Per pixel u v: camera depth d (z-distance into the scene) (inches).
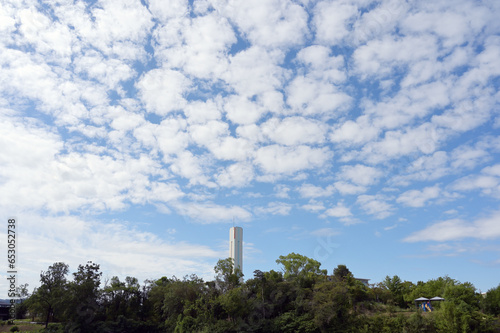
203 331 2378.2
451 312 1974.7
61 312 2539.4
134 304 2989.7
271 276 2834.6
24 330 2588.6
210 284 2869.1
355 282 2908.5
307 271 3110.2
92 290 2701.8
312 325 2219.5
